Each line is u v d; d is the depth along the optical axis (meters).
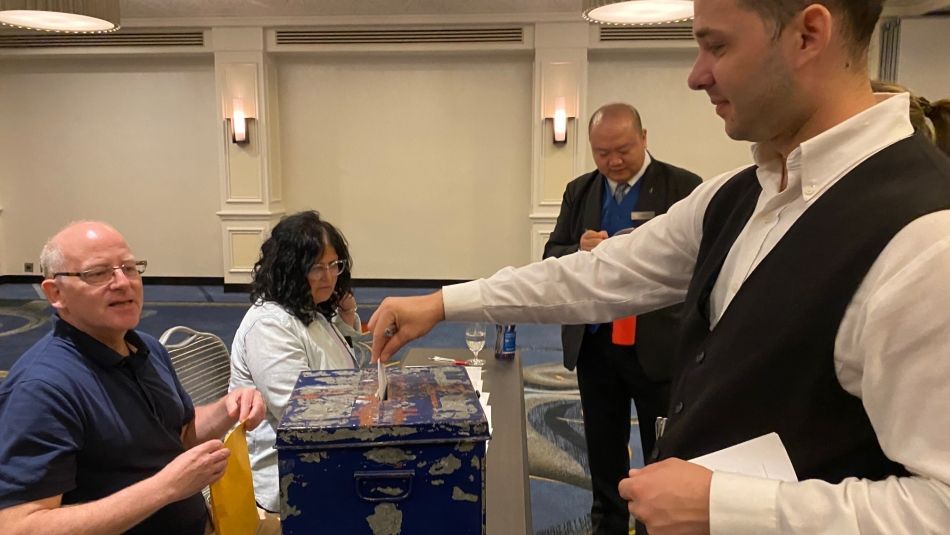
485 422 0.75
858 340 0.65
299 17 6.72
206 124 7.36
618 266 1.11
